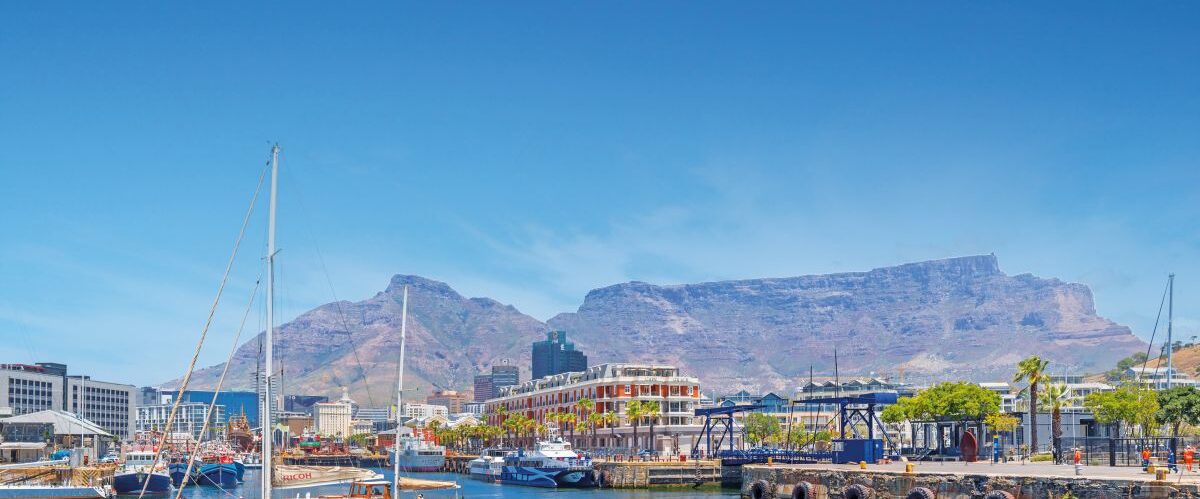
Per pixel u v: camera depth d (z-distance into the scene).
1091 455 125.81
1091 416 177.00
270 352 86.56
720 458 178.00
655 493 160.25
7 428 195.75
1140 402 170.38
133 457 185.50
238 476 184.25
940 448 170.88
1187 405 167.62
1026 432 178.62
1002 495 93.56
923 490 102.25
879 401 158.25
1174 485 82.00
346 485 179.50
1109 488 86.31
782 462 160.25
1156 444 123.06
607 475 178.50
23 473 136.62
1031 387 162.00
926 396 181.75
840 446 149.12
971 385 179.25
